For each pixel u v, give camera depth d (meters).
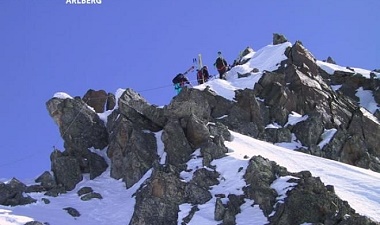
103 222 37.44
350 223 30.66
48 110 47.84
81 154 45.16
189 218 34.12
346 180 37.62
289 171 36.88
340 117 49.84
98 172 43.75
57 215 37.78
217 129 42.72
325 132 46.59
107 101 52.50
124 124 44.12
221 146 39.56
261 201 33.53
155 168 38.69
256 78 53.84
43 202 39.56
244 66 58.56
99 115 49.72
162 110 45.53
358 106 53.25
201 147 39.84
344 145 45.09
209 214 33.97
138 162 41.75
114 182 42.34
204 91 48.53
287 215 32.06
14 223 35.09
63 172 42.88
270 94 50.34
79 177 42.97
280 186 34.31
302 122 47.00
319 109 49.75
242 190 34.91
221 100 48.22
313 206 32.12
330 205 32.16
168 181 36.22
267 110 48.91
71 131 46.50
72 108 47.56
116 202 39.62
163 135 42.03
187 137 41.66
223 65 57.59
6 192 39.72
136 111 45.56
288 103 49.72
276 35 64.88
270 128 46.97
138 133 43.50
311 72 55.12
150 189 36.22
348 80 58.06
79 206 39.41
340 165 39.97
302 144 45.81
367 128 48.41
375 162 44.91
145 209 35.47
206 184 36.22
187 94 47.38
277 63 56.69
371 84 57.56
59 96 48.28
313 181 33.25
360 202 34.72
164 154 41.78
